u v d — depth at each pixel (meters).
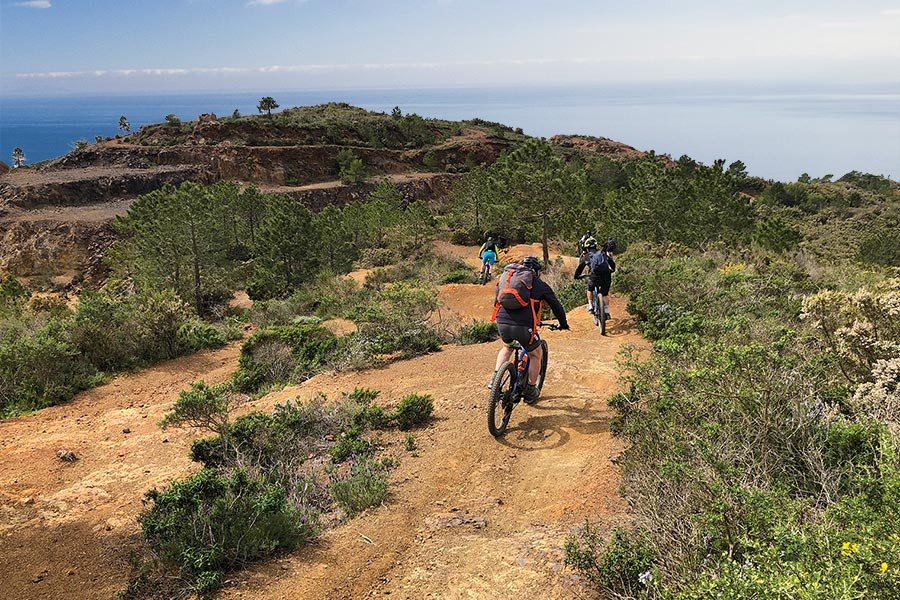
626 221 34.16
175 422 6.18
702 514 3.18
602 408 6.34
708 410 4.32
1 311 20.64
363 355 9.91
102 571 4.08
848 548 2.35
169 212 31.06
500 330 5.98
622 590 3.12
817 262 19.64
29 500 5.43
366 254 42.47
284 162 82.88
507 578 3.51
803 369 4.59
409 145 101.44
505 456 5.49
